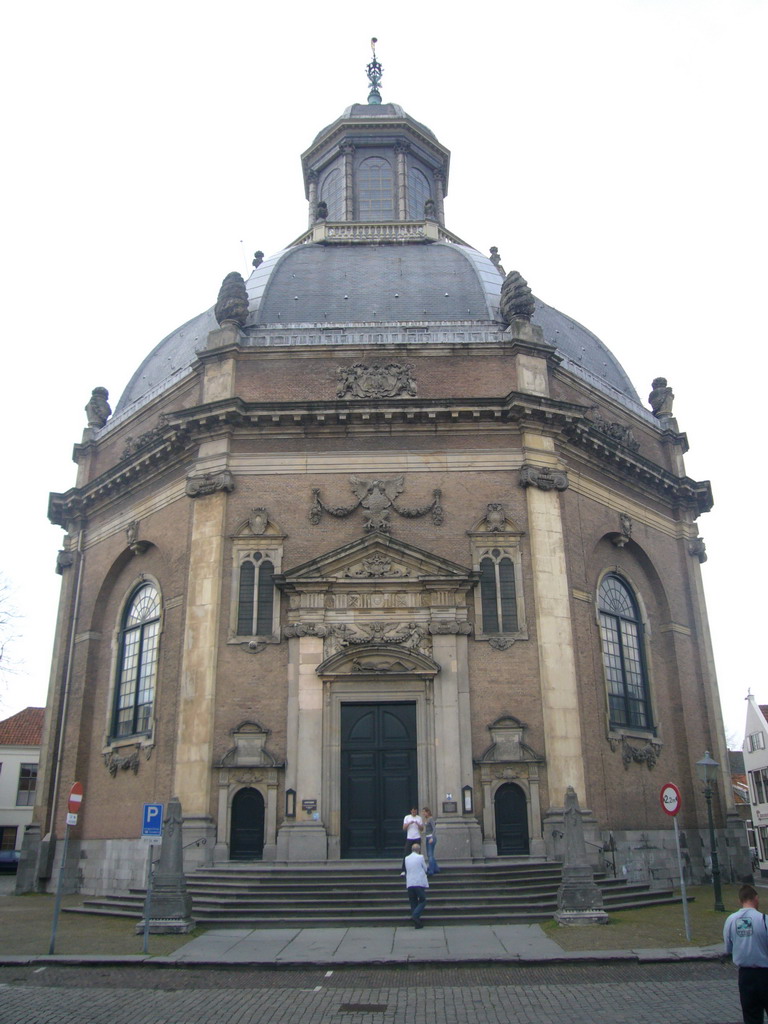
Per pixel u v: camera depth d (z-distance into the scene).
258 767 23.14
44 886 27.66
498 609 24.78
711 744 29.98
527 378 27.33
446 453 26.33
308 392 27.27
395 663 23.92
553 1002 12.04
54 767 29.41
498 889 19.52
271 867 21.12
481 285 31.23
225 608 24.84
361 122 42.62
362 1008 11.90
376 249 34.38
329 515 25.69
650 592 30.55
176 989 13.28
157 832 16.22
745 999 8.95
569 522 26.94
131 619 29.23
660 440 33.91
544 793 23.06
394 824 23.14
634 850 25.22
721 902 20.45
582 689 25.16
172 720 24.94
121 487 30.30
